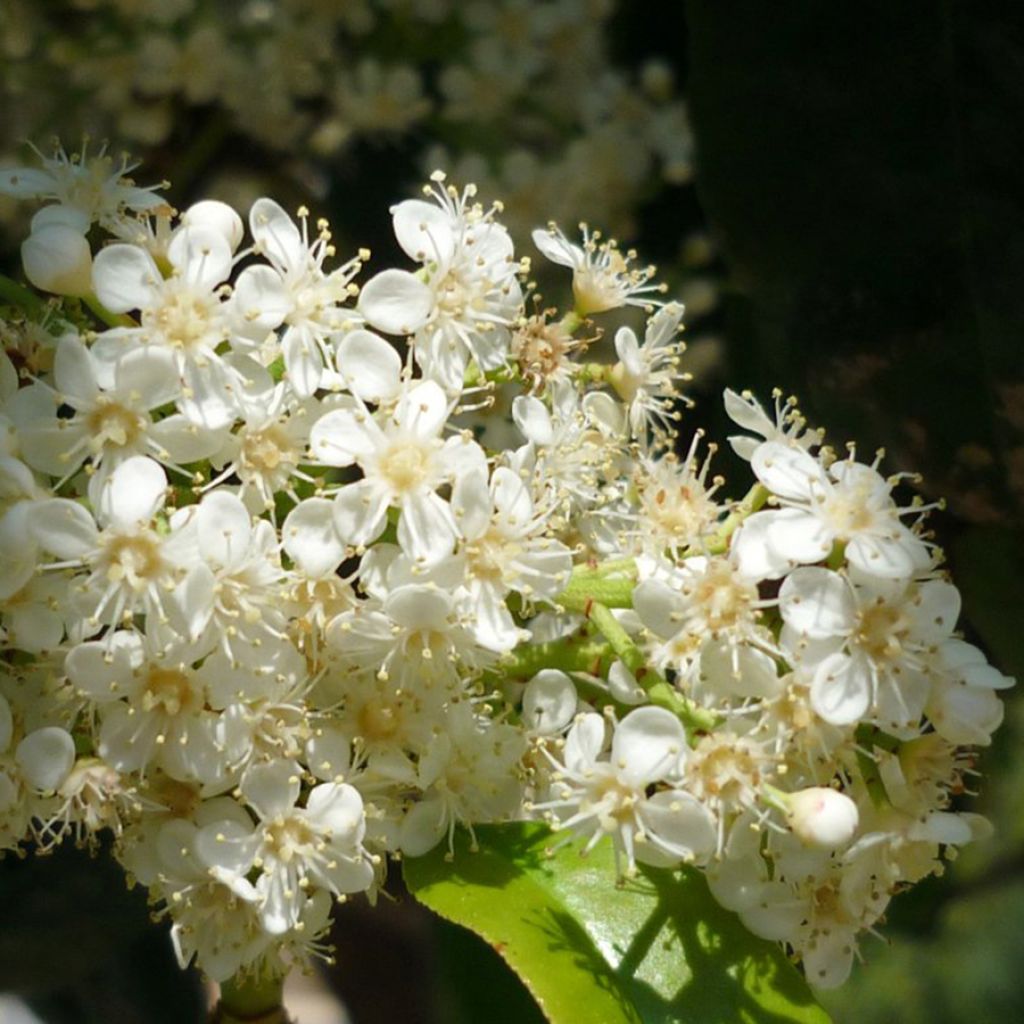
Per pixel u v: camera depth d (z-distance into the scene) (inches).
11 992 12.2
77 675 9.4
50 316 9.7
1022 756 12.9
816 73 10.9
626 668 9.6
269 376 9.5
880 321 10.9
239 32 11.9
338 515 9.5
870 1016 14.6
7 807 9.5
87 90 11.8
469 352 9.8
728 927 9.7
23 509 9.3
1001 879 14.1
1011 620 10.9
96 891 12.1
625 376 10.1
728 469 11.4
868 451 10.9
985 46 10.7
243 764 9.5
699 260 11.7
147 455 9.5
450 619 9.5
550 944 9.5
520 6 11.9
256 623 9.4
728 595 9.6
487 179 11.8
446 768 9.7
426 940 12.1
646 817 9.5
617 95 11.9
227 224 9.7
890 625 9.5
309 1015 15.1
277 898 9.5
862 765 9.7
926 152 10.8
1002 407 10.7
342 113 11.9
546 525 9.7
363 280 12.0
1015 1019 14.4
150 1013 13.1
